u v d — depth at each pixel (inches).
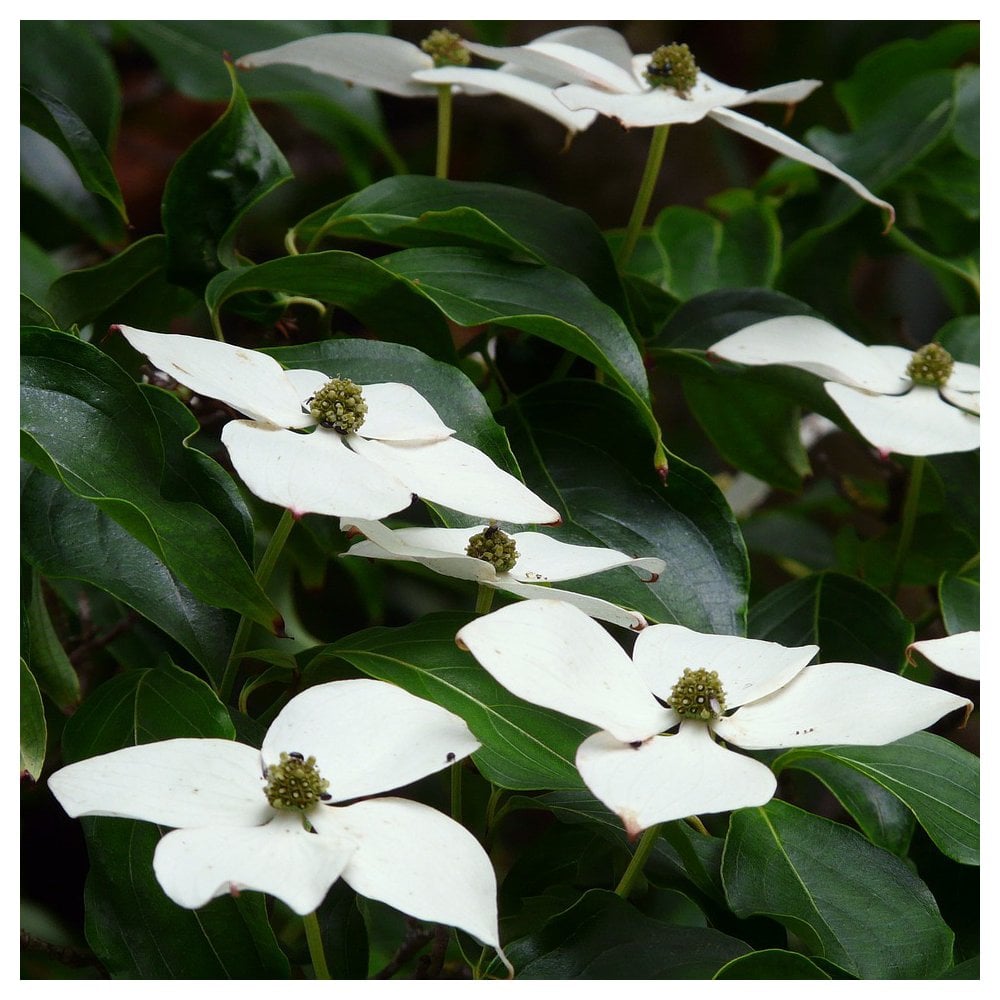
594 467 28.2
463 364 31.6
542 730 25.3
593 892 25.4
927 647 25.9
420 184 29.7
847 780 27.8
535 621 24.4
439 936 27.0
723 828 28.0
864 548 32.0
